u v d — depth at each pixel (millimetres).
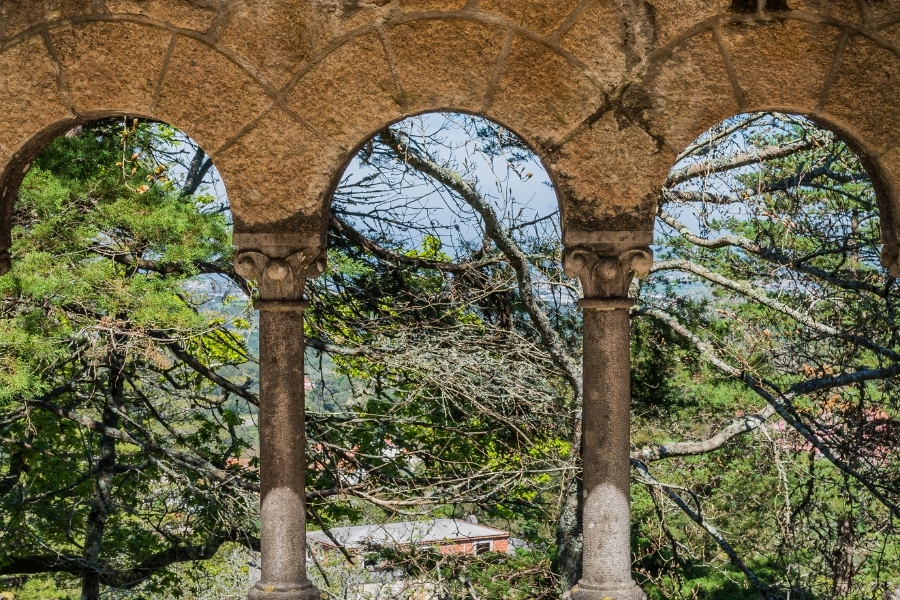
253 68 4645
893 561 9953
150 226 6457
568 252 4586
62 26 4688
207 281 7930
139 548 10570
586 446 4559
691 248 10703
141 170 7094
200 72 4660
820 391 8992
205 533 10086
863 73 4586
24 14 4699
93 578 10055
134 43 4672
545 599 9359
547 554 10305
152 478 10500
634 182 4598
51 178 6625
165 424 9352
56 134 4895
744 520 10602
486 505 10266
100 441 10555
